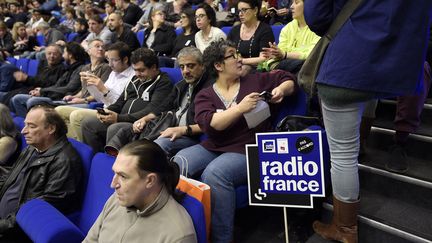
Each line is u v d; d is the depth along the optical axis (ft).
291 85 6.59
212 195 5.81
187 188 5.19
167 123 7.87
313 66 4.69
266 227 6.64
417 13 4.00
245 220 6.95
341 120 4.60
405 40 4.02
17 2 30.19
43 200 5.58
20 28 21.21
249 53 9.73
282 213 6.78
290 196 5.20
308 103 6.70
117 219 4.50
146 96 8.92
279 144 5.20
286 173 5.19
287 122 6.43
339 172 4.86
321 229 5.56
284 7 12.44
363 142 6.44
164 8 17.65
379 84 4.12
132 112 9.04
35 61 16.33
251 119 6.07
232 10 13.91
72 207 6.26
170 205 4.24
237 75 6.56
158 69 9.14
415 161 6.32
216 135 6.45
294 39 8.70
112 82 10.49
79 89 12.57
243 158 6.10
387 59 4.07
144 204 4.25
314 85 4.68
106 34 15.29
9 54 21.13
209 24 11.45
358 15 4.19
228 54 6.38
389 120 7.32
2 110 8.03
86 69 12.36
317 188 5.01
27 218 5.01
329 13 4.44
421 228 5.10
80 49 13.09
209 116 6.33
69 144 6.41
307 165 5.03
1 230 5.39
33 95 12.52
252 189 5.47
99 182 5.86
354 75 4.16
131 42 14.47
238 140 6.38
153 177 4.17
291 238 6.17
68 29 21.84
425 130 6.54
